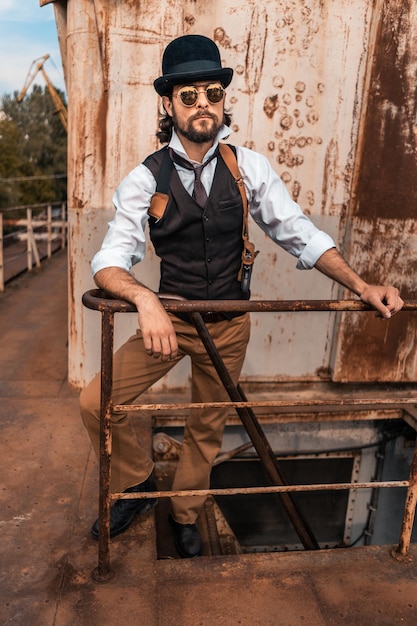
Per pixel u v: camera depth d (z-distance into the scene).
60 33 3.20
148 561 1.97
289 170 3.13
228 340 1.97
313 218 3.21
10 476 2.57
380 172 3.13
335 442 3.54
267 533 3.92
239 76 2.99
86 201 3.14
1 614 1.72
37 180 49.94
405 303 1.71
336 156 3.14
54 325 5.33
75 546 2.07
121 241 1.73
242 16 2.92
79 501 2.38
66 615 1.72
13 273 8.25
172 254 1.86
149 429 3.01
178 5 2.88
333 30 2.97
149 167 1.74
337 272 1.79
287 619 1.73
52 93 21.70
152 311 1.54
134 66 2.95
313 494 3.80
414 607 1.80
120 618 1.72
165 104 1.76
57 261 10.07
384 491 3.79
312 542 2.48
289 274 3.29
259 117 3.05
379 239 3.23
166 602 1.78
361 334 3.37
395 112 3.05
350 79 3.03
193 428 2.18
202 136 1.65
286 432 3.44
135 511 2.15
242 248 1.89
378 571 1.96
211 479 3.74
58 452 2.80
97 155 3.08
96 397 1.85
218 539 2.73
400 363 3.46
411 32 2.94
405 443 3.68
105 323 1.66
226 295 1.90
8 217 41.50
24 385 3.66
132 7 2.87
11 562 1.97
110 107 3.01
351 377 3.45
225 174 1.77
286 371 3.47
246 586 1.86
